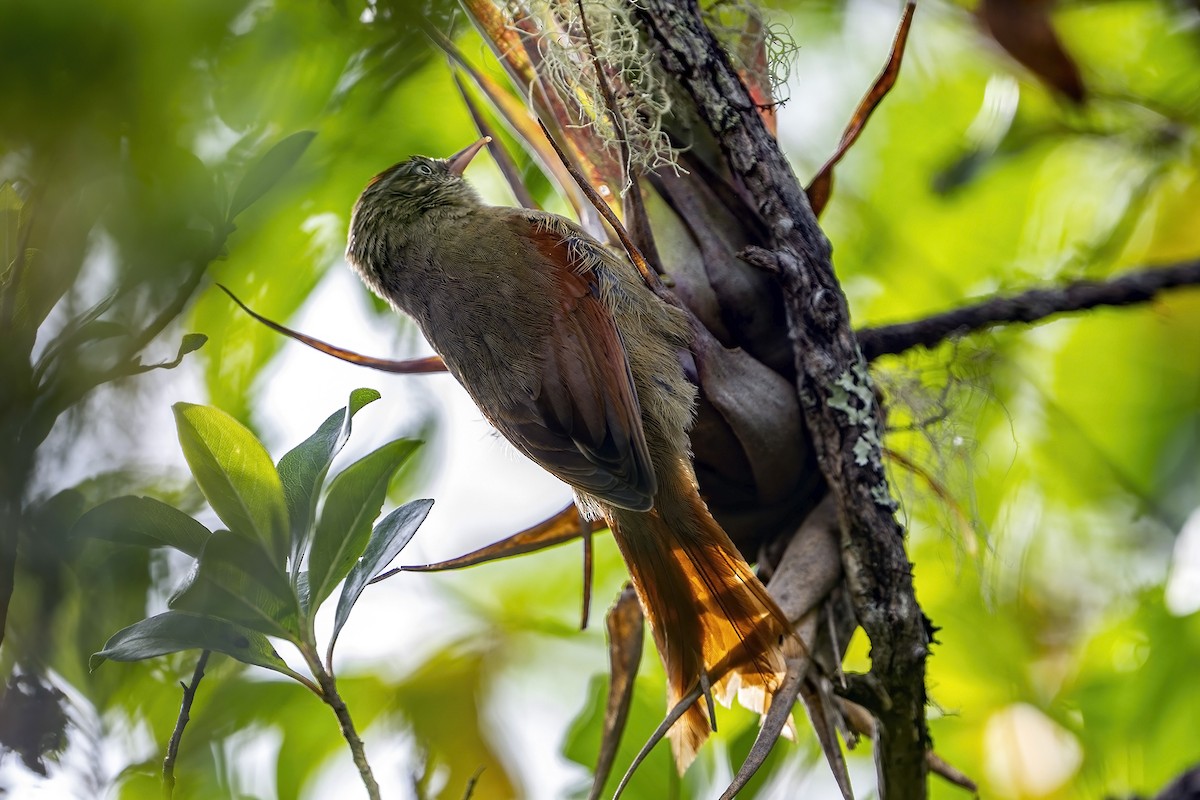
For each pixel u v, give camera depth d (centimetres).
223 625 557
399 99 924
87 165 503
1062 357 1024
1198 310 998
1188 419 995
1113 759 878
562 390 759
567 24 714
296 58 715
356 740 552
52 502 593
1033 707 906
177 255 534
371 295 952
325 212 936
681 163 698
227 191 577
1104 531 975
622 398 737
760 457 661
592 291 781
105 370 532
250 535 555
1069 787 884
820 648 623
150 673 842
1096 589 963
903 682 602
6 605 523
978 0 927
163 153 522
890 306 1041
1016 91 987
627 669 684
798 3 1031
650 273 658
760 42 730
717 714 847
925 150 1050
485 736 962
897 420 805
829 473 632
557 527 690
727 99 655
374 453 572
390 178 875
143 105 498
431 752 952
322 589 561
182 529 556
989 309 729
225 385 889
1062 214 1035
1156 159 990
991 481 973
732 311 679
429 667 977
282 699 899
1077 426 979
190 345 548
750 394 658
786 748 796
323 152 868
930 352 834
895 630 606
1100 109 984
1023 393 988
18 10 466
